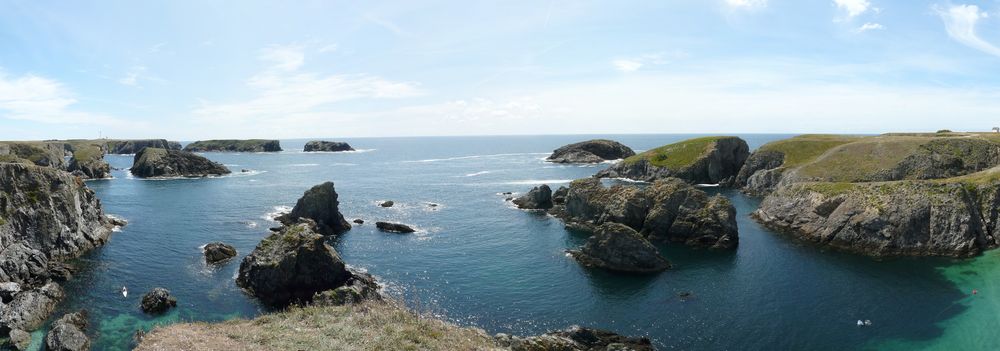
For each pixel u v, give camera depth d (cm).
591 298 5294
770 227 8519
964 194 6956
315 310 3809
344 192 13050
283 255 5353
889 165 10831
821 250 7031
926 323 4525
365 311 3853
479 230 8419
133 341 4209
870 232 7056
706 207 7556
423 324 3572
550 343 3884
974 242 6575
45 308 4766
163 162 17400
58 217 6738
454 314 4916
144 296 5075
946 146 11019
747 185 12950
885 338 4266
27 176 6600
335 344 3019
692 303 5122
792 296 5262
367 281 5606
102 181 15612
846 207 7525
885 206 7206
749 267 6266
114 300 5150
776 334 4397
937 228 6769
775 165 13212
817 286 5538
